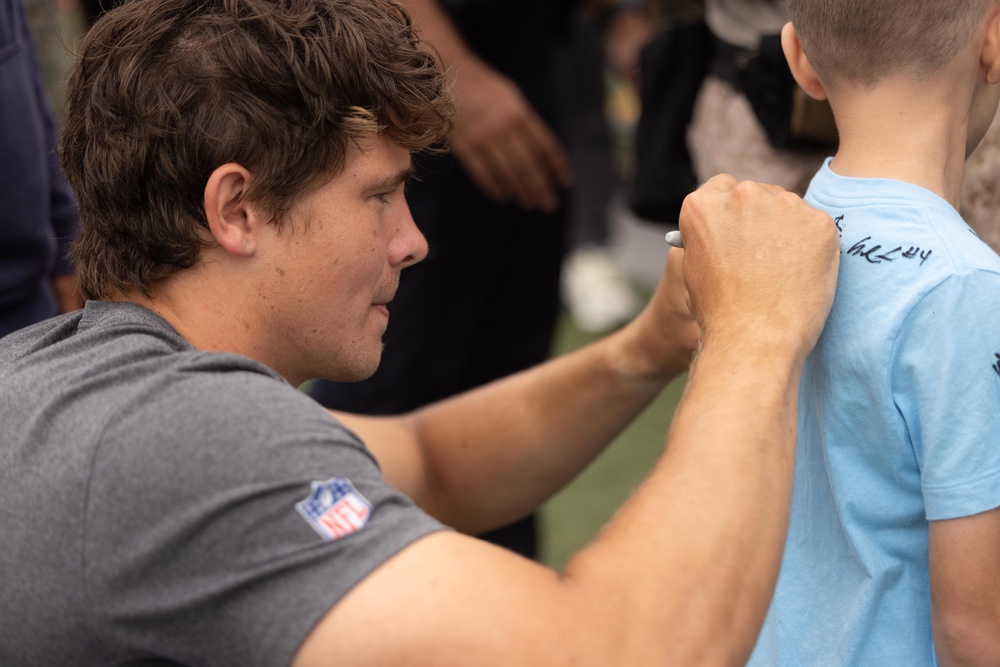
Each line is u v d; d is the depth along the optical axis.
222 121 1.04
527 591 0.90
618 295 4.24
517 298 2.50
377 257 1.13
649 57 1.96
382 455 1.51
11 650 0.95
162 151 1.05
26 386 1.01
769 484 0.97
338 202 1.09
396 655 0.88
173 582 0.92
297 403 0.98
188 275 1.10
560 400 1.51
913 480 1.08
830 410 1.11
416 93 1.11
